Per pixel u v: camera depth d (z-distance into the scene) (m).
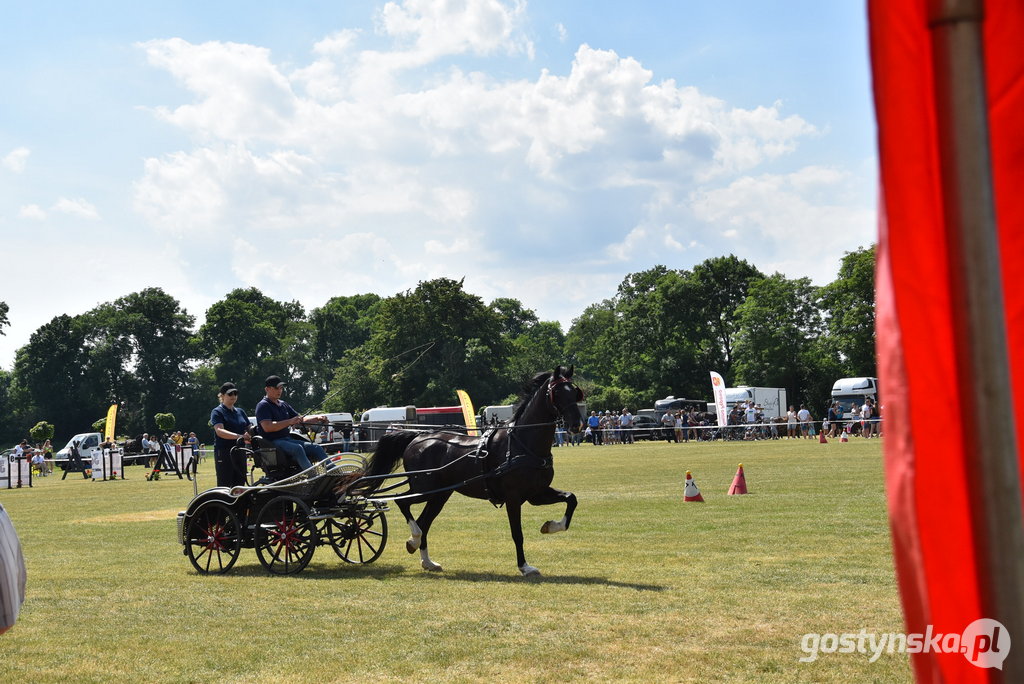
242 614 9.38
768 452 38.66
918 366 1.95
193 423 117.44
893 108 1.96
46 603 10.13
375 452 13.02
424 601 9.78
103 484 39.16
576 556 12.54
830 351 86.56
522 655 7.33
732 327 97.62
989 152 1.96
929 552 1.95
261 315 123.50
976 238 1.94
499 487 11.77
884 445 2.00
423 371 87.06
